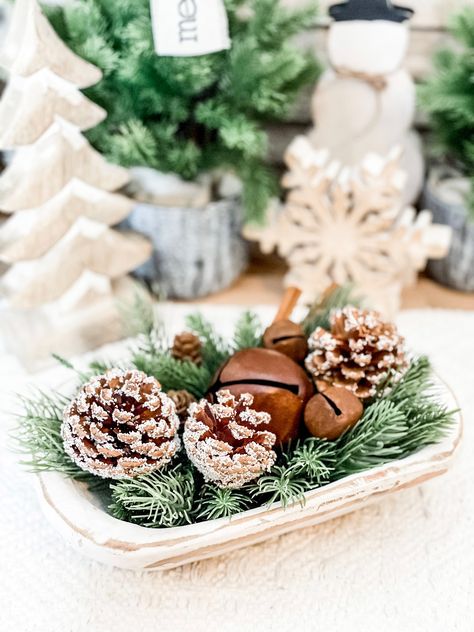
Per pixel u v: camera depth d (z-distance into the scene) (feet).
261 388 1.62
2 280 2.33
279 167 2.99
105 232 2.35
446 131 2.56
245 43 2.22
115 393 1.55
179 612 1.62
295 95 2.43
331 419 1.61
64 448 1.57
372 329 1.70
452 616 1.63
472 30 2.38
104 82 2.26
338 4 2.33
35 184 2.07
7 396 2.16
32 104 1.98
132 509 1.56
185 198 2.51
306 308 2.53
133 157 2.27
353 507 1.67
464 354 2.36
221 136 2.33
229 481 1.52
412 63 2.74
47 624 1.60
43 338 2.31
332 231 2.50
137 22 2.10
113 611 1.62
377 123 2.46
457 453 1.65
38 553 1.73
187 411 1.67
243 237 2.72
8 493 1.86
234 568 1.70
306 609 1.64
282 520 1.54
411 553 1.75
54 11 2.21
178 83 2.20
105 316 2.39
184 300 2.67
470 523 1.83
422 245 2.43
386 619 1.62
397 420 1.64
